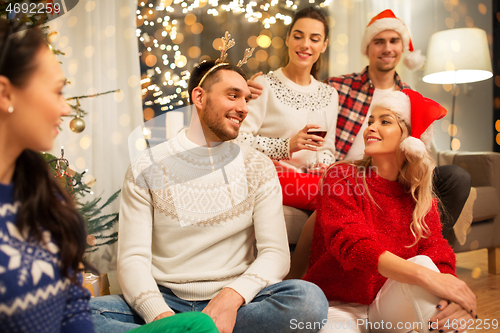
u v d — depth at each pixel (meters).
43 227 0.61
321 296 1.00
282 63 2.08
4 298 0.54
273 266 1.08
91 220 1.76
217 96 1.16
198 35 2.88
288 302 0.97
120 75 2.60
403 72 3.19
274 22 2.75
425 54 3.27
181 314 0.75
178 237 1.11
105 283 1.71
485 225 2.20
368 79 2.18
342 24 3.18
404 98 1.21
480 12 3.20
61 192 0.66
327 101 2.00
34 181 0.61
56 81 0.57
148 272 1.03
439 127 3.23
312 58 1.96
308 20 1.92
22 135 0.56
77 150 2.42
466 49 2.84
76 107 1.68
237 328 0.97
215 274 1.08
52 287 0.59
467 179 1.81
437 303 0.97
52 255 0.61
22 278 0.55
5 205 0.58
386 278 1.17
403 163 1.22
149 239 1.09
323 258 1.20
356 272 1.15
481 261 2.49
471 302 0.96
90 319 0.68
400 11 3.26
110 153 2.53
